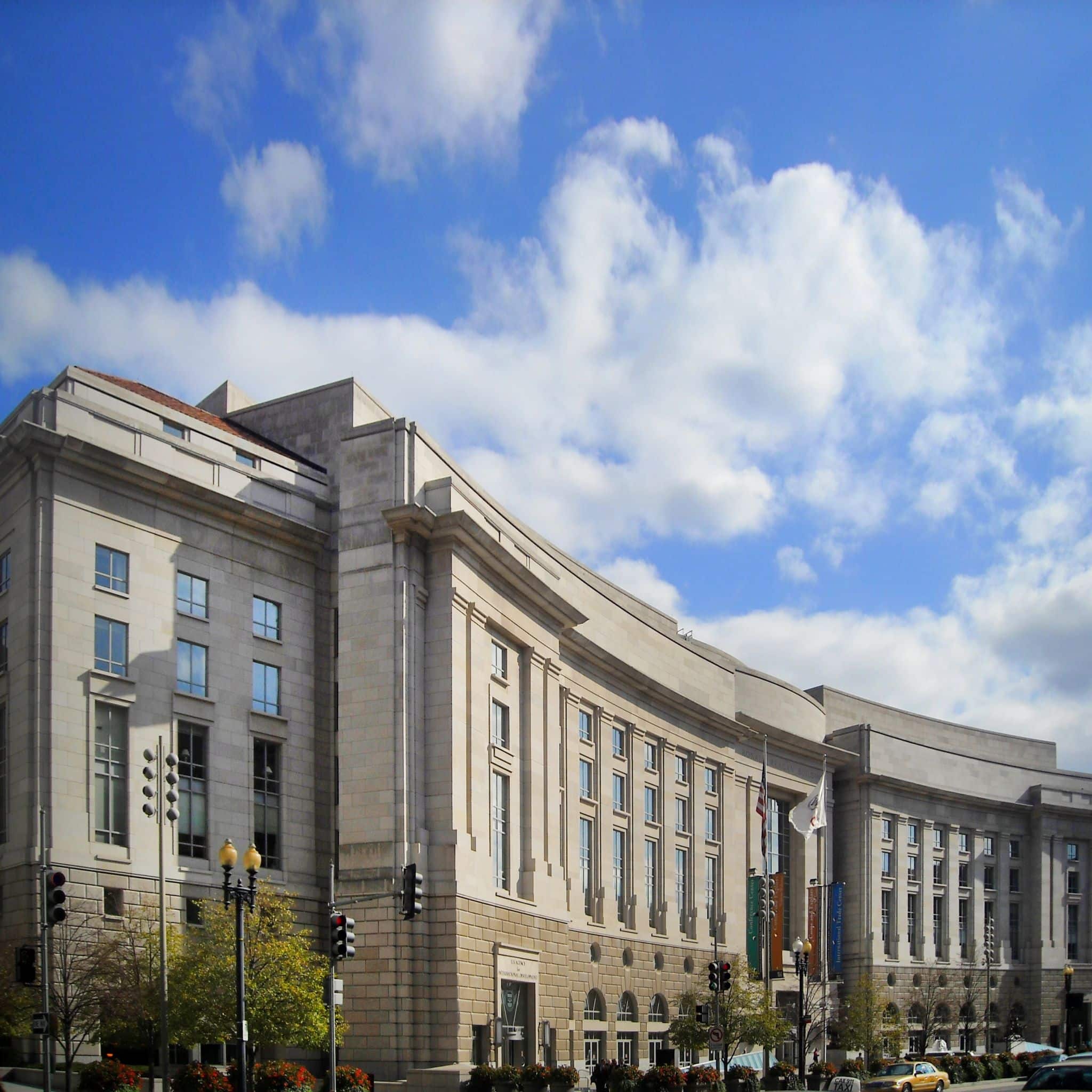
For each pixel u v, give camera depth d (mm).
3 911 46406
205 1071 41656
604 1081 56906
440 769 55781
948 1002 108750
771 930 78375
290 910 52094
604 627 76125
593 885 72125
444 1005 53125
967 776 116375
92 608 49219
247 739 54719
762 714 97125
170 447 53844
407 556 56500
